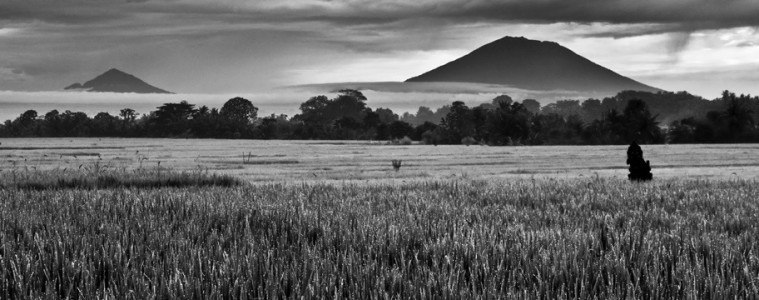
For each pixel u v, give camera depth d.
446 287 6.98
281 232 10.74
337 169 52.69
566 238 10.17
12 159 68.88
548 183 26.97
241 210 13.76
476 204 18.02
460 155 82.94
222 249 9.17
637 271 8.01
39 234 10.31
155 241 9.70
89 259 8.17
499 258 8.70
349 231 10.48
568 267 8.20
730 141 150.62
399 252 9.24
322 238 10.24
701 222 13.52
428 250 9.09
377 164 61.72
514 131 147.62
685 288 7.22
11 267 7.86
